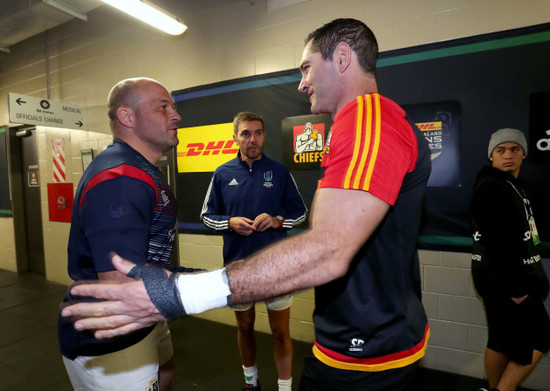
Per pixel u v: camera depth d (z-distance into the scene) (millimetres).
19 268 4594
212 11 2863
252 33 2711
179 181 3141
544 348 1550
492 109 1971
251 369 1899
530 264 1551
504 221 1518
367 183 545
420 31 2135
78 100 3756
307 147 2543
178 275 579
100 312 571
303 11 2504
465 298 2109
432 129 2129
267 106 2676
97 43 3551
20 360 2381
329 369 758
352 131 616
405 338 713
